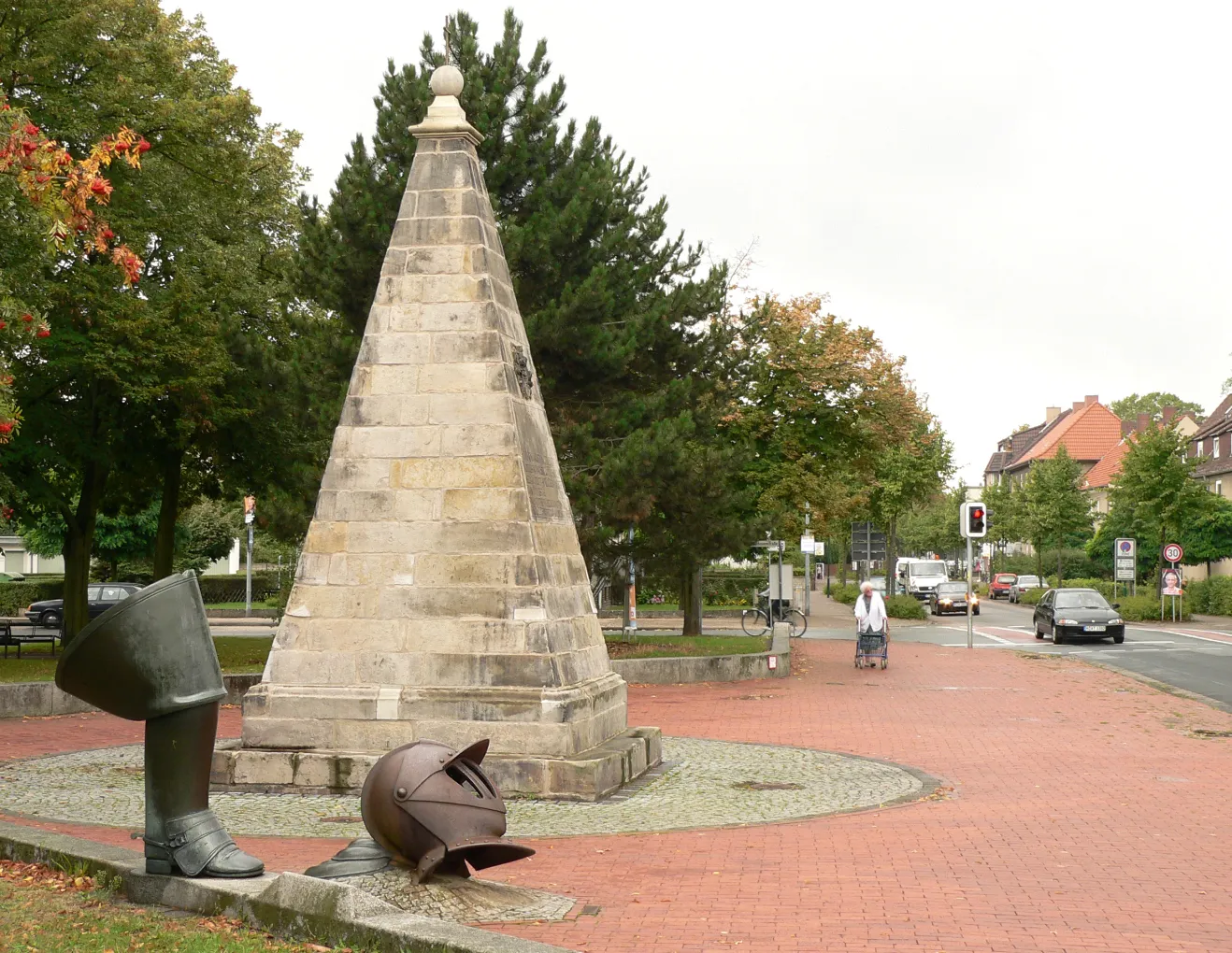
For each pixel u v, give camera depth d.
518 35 24.77
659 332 25.16
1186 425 100.25
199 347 24.52
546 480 13.38
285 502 23.08
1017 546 110.94
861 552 50.31
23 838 8.01
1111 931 6.87
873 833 9.91
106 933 6.24
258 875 6.99
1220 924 7.03
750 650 27.09
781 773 13.37
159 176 24.88
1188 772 13.37
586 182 23.80
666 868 8.53
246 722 12.53
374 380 12.94
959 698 21.14
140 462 28.38
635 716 18.86
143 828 10.15
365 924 6.01
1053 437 115.25
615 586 30.98
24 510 28.45
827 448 34.81
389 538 12.64
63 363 23.70
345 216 22.55
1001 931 6.85
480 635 12.31
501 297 13.36
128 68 23.98
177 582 6.99
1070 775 13.14
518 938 5.77
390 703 12.28
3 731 17.17
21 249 19.42
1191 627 44.34
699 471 23.91
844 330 34.03
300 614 12.68
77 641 6.72
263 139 29.02
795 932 6.80
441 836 7.07
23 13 22.38
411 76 23.59
